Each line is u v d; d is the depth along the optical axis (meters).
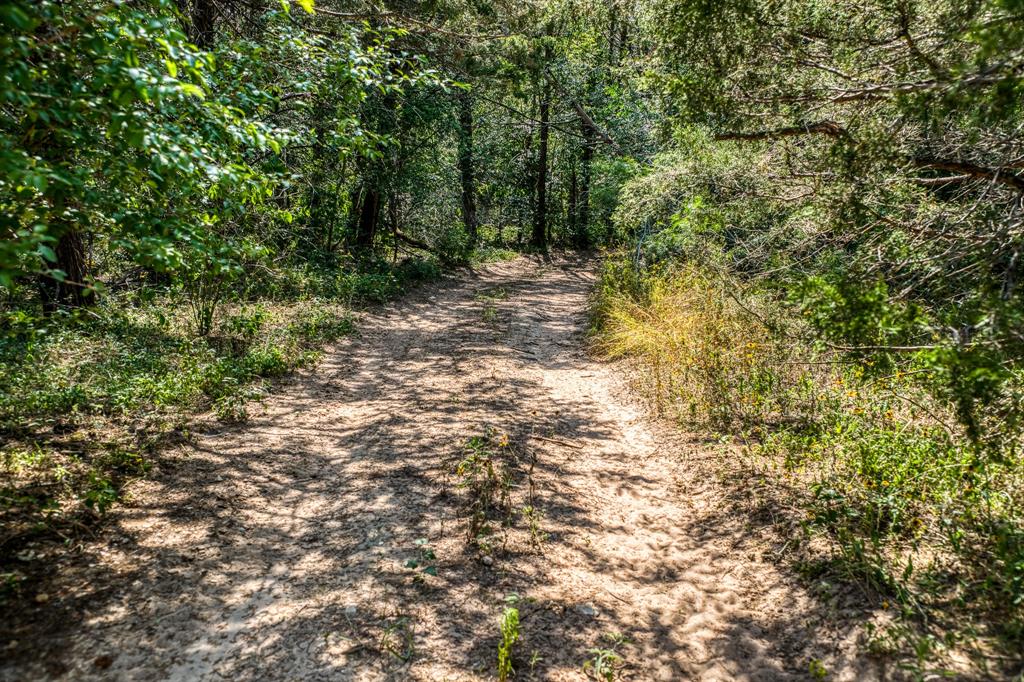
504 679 3.11
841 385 6.14
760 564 4.14
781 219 6.55
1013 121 4.12
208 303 8.88
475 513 4.71
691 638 3.61
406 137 16.70
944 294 4.62
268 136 4.93
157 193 4.08
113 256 10.12
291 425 6.42
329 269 15.17
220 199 4.91
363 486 5.14
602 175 19.97
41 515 4.02
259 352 8.09
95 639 3.13
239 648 3.23
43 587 3.42
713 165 6.11
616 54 15.57
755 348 7.07
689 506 5.07
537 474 5.52
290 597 3.67
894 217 4.75
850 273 4.52
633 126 15.57
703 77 4.91
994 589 3.40
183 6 8.48
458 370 8.85
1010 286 3.74
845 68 4.50
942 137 4.54
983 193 4.24
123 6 3.40
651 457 6.06
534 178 30.97
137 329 8.16
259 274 11.11
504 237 34.16
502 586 3.91
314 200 15.66
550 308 14.73
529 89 19.14
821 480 4.89
